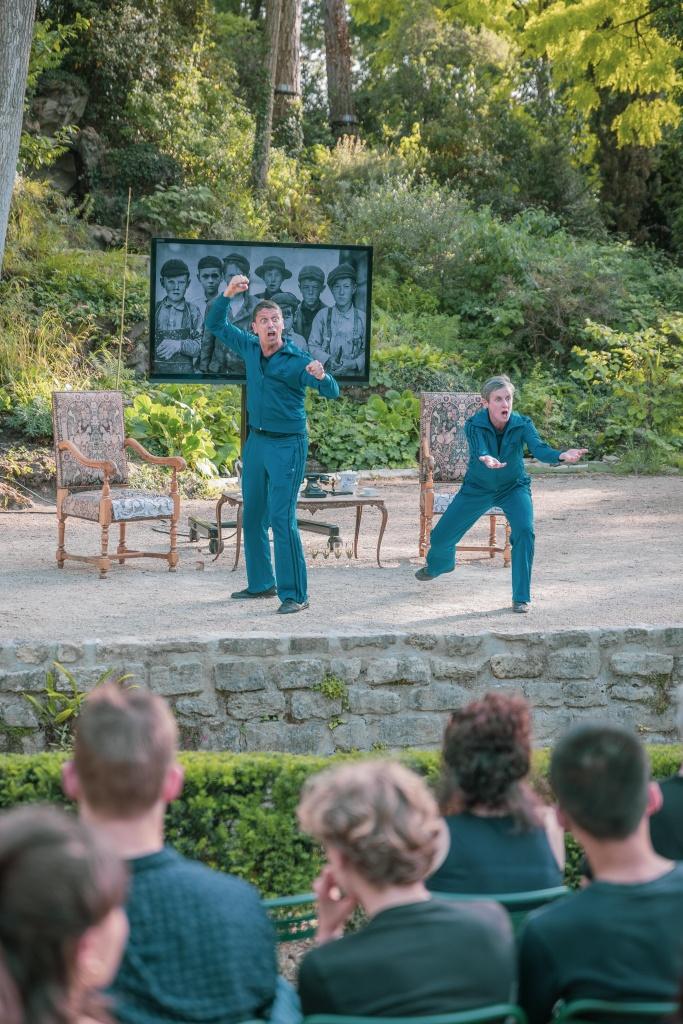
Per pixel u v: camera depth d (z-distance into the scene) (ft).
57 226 53.93
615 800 7.02
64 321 47.67
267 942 7.33
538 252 61.36
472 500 23.49
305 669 19.27
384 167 69.82
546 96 85.20
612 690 20.29
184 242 29.30
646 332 50.55
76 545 30.99
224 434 44.09
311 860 12.59
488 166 75.66
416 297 60.03
